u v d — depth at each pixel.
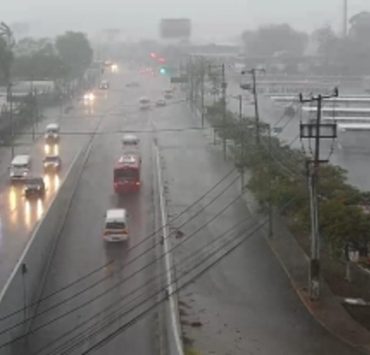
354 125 91.69
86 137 94.12
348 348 33.06
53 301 38.53
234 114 90.94
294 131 96.00
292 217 49.44
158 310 36.88
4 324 30.92
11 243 46.09
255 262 45.00
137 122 108.56
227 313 36.97
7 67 106.44
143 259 45.06
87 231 51.34
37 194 60.78
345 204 41.97
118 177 62.25
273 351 32.59
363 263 43.25
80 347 33.03
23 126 102.69
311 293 38.62
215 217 54.69
